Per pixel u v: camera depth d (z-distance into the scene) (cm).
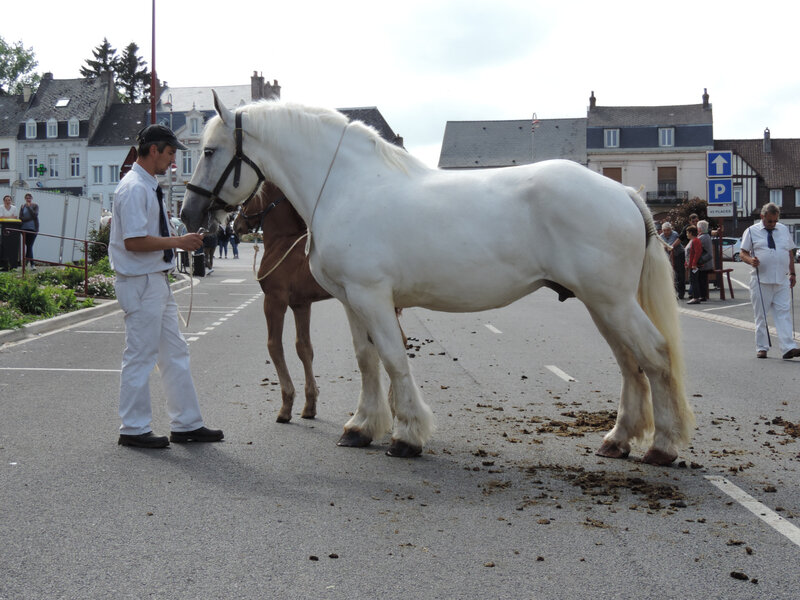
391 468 597
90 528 461
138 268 646
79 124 8669
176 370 671
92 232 3219
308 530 461
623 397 626
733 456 632
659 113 8406
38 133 8700
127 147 8606
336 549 432
